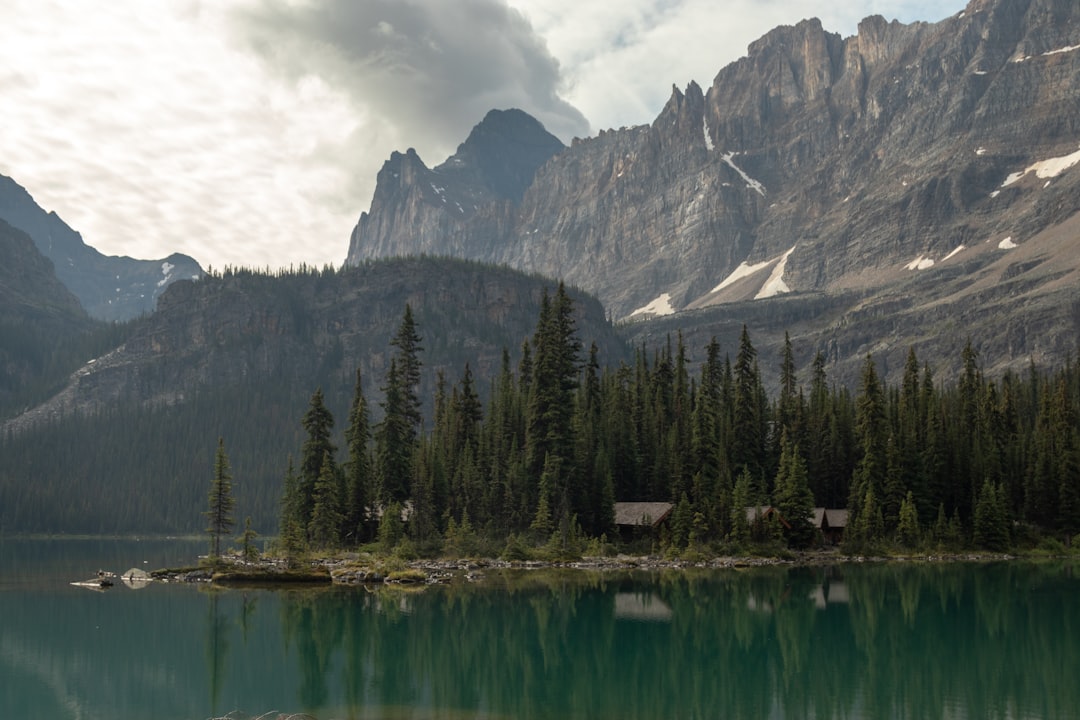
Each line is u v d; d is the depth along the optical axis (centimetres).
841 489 15200
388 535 11988
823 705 4509
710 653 5778
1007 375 17138
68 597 8600
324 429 13038
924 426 15162
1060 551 13450
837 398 16912
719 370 17025
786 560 12256
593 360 16100
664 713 4334
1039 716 4294
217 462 12050
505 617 7075
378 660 5597
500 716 4222
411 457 13500
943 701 4569
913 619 7050
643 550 12525
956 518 13788
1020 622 6906
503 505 12719
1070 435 14550
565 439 12988
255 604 7906
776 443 15538
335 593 8712
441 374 16712
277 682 4994
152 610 7612
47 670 5316
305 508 12850
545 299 13625
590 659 5606
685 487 13725
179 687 4906
